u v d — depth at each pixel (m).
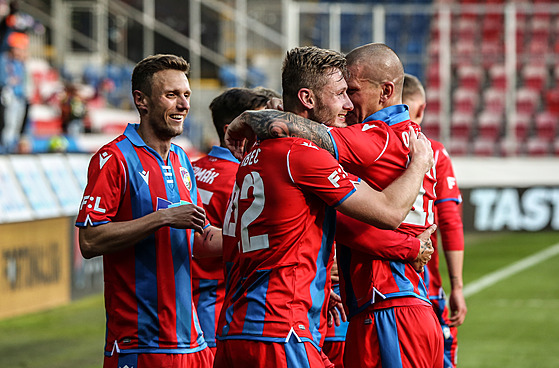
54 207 29.33
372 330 11.34
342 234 11.16
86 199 11.32
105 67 61.28
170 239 11.73
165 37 62.41
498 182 51.81
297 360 9.99
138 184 11.64
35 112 52.78
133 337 11.56
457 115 62.44
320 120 10.66
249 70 62.91
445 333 15.70
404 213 10.26
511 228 51.84
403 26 63.31
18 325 26.39
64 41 62.31
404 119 11.27
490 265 40.53
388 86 11.33
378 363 11.30
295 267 10.20
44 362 22.14
